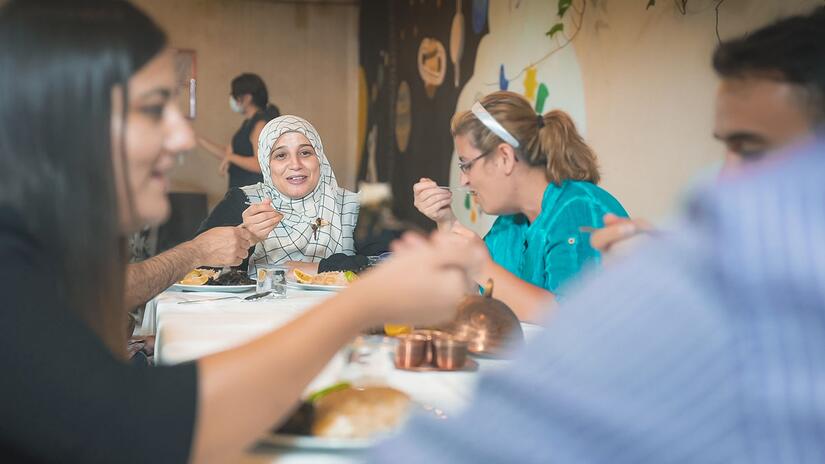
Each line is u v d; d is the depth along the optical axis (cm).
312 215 363
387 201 358
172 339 171
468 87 561
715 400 40
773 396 40
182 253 216
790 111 116
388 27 762
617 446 42
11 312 70
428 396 123
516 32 474
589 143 390
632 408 41
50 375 68
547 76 435
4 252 73
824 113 114
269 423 75
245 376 73
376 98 807
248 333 180
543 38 438
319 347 77
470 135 230
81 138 77
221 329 184
